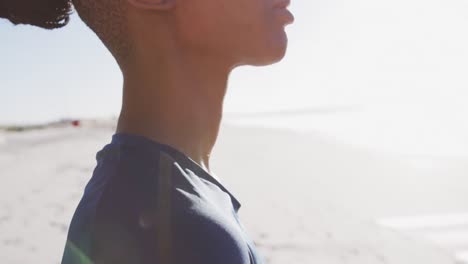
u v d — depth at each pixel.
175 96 0.54
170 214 0.41
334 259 4.45
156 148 0.50
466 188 12.36
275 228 5.44
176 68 0.54
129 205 0.43
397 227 7.10
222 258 0.40
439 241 6.26
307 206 7.13
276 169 11.99
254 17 0.55
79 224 0.46
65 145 12.59
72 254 0.46
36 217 5.09
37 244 4.15
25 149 11.62
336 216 6.60
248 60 0.57
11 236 4.34
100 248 0.42
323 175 12.59
